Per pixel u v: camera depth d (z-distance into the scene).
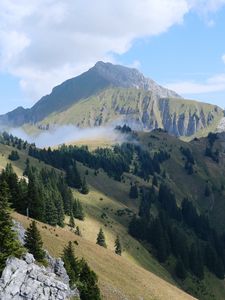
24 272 54.12
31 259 57.22
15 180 122.56
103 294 80.50
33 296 53.16
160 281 110.88
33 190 122.69
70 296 64.62
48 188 171.75
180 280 196.50
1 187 61.06
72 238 105.06
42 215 125.06
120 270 100.44
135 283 97.75
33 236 65.31
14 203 119.62
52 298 54.31
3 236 56.09
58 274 65.88
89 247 105.06
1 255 54.53
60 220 159.38
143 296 92.31
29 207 121.00
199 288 197.38
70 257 75.25
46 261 65.50
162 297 98.94
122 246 190.62
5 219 57.75
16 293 52.25
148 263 191.50
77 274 71.75
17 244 56.75
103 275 91.06
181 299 105.38
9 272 53.00
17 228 73.38
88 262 93.62
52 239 92.69
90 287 69.75
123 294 86.50
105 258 103.50
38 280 54.59
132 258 184.75
